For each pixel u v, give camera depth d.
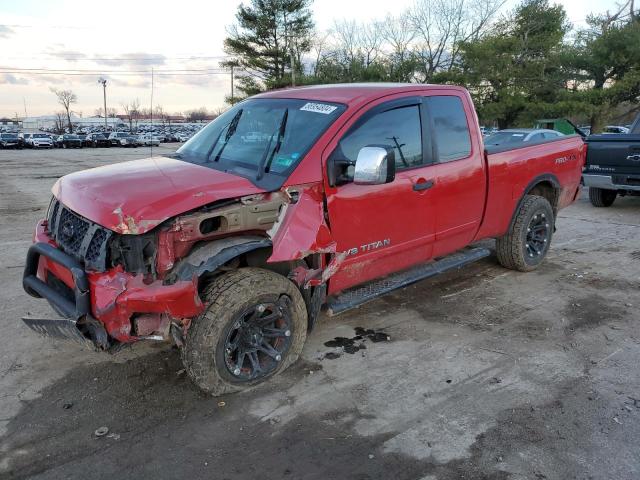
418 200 4.27
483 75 30.22
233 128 4.23
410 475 2.74
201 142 4.40
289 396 3.48
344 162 3.68
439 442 3.00
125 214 2.98
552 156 5.83
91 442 3.02
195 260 3.09
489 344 4.21
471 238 5.09
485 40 30.53
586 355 4.01
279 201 3.43
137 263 3.07
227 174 3.57
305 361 3.95
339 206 3.71
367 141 3.91
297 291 3.62
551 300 5.14
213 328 3.23
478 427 3.13
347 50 39.34
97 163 27.92
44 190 14.52
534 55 32.00
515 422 3.17
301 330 3.72
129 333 3.08
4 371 3.80
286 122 3.94
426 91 4.45
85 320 3.16
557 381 3.63
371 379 3.69
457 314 4.83
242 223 3.28
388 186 4.01
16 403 3.40
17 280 5.75
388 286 4.41
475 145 4.84
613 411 3.27
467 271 6.05
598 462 2.81
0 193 13.76
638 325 4.54
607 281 5.69
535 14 32.03
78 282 3.10
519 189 5.44
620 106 32.59
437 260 5.12
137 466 2.83
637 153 8.78
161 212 3.01
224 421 3.22
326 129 3.70
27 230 8.50
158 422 3.21
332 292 4.01
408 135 4.23
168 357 4.00
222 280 3.36
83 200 3.30
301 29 41.59
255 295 3.34
